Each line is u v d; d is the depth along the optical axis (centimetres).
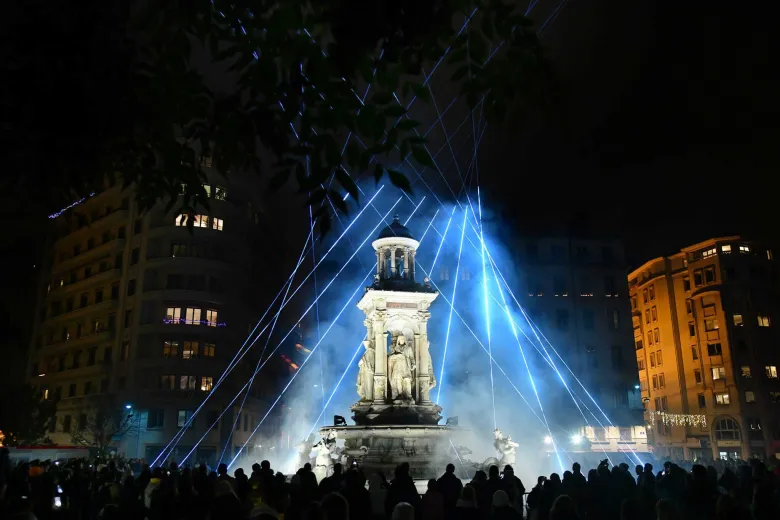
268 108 554
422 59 543
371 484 1803
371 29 485
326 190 533
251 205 6856
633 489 1274
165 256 6103
